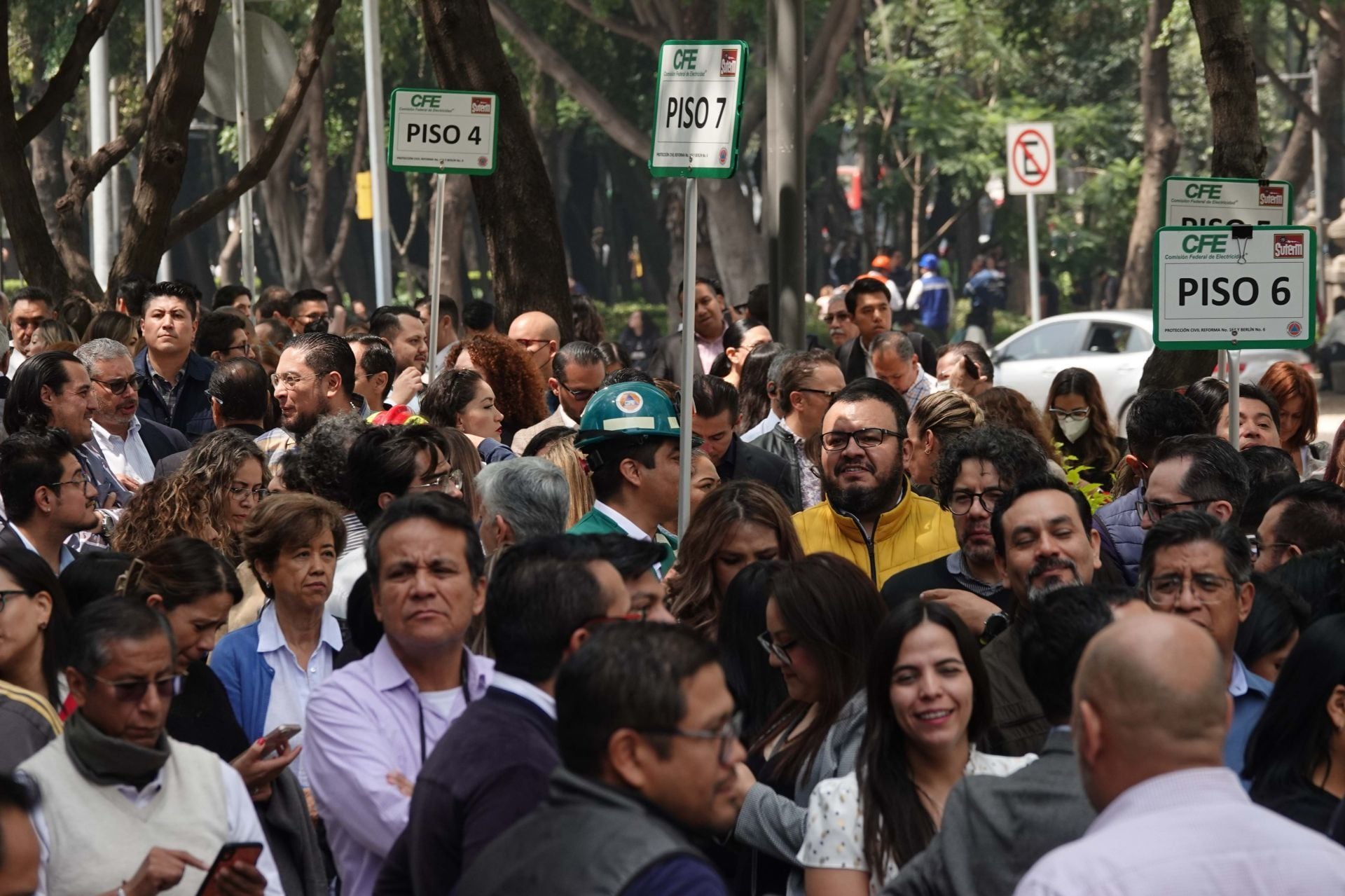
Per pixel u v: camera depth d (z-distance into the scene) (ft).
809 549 67.00
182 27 136.36
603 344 119.24
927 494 74.43
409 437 60.64
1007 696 47.42
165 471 78.79
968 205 415.64
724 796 31.48
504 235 127.24
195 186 442.50
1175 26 335.47
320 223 360.28
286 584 54.90
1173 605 48.70
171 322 101.76
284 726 46.16
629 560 42.50
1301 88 411.95
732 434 82.99
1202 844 30.01
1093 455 101.09
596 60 350.23
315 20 150.00
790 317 120.57
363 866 43.86
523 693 38.19
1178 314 76.43
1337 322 293.84
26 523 64.34
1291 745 43.34
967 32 357.20
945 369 106.83
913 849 39.78
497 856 30.81
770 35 119.85
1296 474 72.38
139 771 41.01
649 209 430.61
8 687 46.01
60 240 147.54
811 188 429.38
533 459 58.18
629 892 29.07
